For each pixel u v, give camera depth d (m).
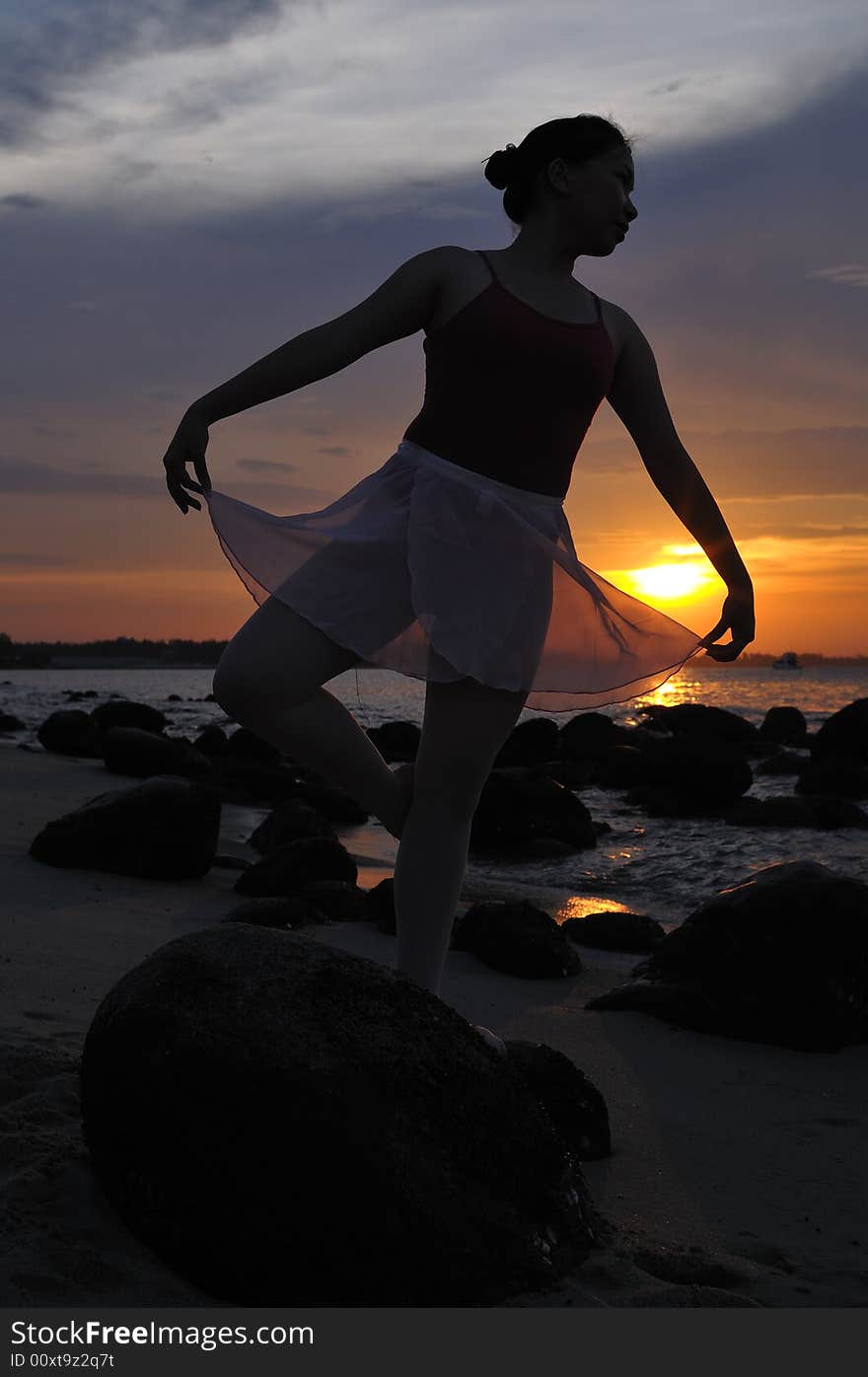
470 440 2.76
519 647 2.78
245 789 13.87
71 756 17.66
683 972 4.68
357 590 2.70
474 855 10.62
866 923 4.43
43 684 90.50
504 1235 2.28
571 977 5.34
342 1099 2.21
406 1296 2.18
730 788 13.88
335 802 12.41
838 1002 4.34
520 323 2.73
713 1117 3.56
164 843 7.16
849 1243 2.69
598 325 2.86
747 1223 2.79
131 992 2.42
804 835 11.54
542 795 11.12
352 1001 2.41
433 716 2.85
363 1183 2.17
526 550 2.78
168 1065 2.27
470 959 5.52
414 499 2.75
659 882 9.27
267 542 2.73
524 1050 3.23
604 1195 2.92
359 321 2.72
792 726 26.91
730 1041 4.38
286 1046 2.26
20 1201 2.37
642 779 16.47
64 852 7.05
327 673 2.73
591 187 2.82
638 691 3.01
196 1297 2.19
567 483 2.92
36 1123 2.74
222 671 2.69
